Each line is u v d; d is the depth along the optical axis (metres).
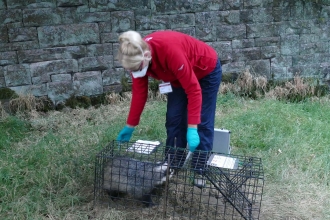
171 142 3.50
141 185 3.12
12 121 4.88
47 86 5.46
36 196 3.26
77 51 5.47
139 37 2.64
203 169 3.05
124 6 5.51
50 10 5.22
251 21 5.99
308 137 4.55
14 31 5.15
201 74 3.28
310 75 6.32
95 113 5.35
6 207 3.12
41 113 5.40
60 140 4.39
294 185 3.61
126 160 3.10
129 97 5.77
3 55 5.18
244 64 6.14
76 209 3.16
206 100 3.40
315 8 6.09
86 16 5.39
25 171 3.64
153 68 2.91
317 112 5.46
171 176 3.24
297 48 6.21
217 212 3.19
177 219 3.07
